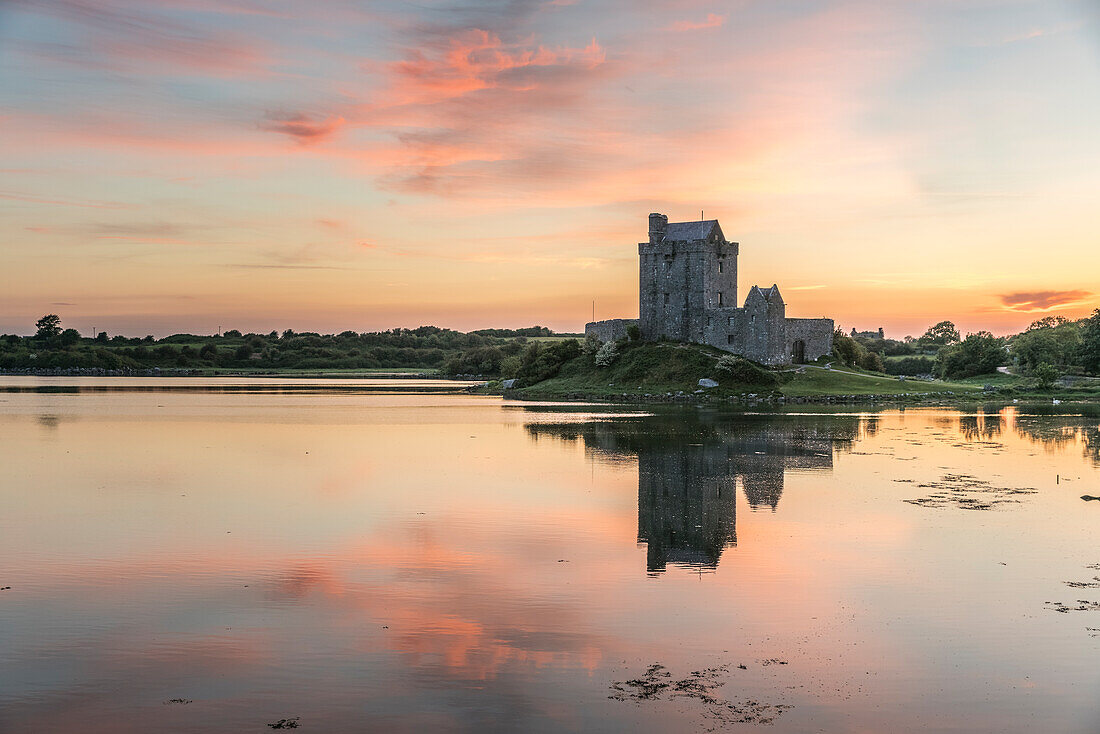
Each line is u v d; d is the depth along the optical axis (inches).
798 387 6008.9
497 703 1088.8
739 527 1998.0
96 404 6210.6
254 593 1504.7
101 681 1148.5
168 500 2311.8
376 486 2524.6
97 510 2178.9
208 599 1472.7
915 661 1222.3
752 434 3828.7
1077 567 1669.5
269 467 2903.5
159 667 1192.2
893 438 3663.9
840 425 4220.0
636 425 4276.6
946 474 2719.0
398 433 4001.0
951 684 1148.5
